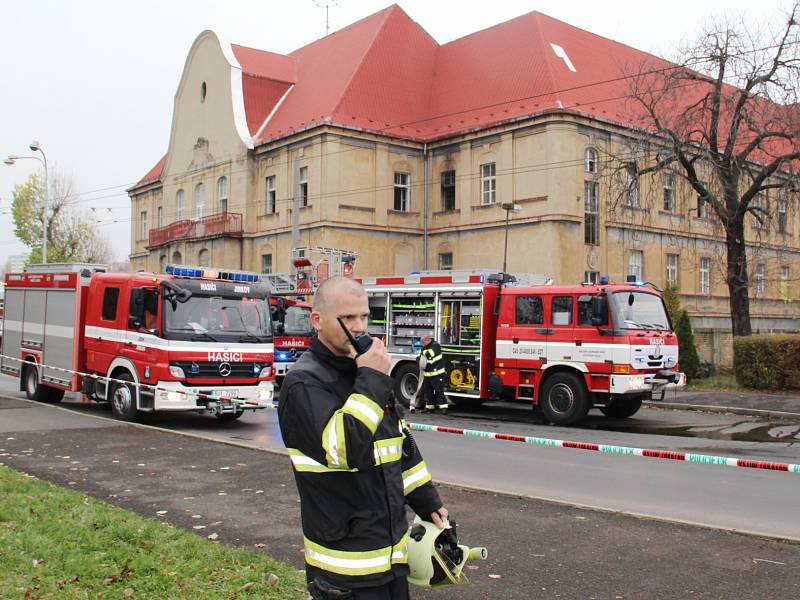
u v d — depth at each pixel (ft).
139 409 46.52
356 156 117.50
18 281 60.64
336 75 128.57
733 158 78.69
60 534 20.59
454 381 58.23
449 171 120.37
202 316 46.65
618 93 113.29
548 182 103.14
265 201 129.29
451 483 29.22
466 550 11.19
